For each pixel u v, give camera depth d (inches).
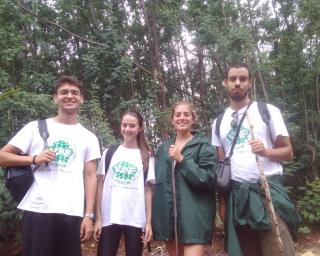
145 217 136.2
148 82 324.2
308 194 255.9
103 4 336.8
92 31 323.0
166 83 314.0
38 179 110.4
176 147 127.0
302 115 293.7
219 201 132.9
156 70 323.3
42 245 106.5
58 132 115.1
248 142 121.4
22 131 114.7
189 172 122.1
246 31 273.6
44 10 323.3
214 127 134.2
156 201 130.0
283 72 294.2
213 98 331.3
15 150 113.0
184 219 122.3
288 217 118.6
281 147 123.5
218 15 304.7
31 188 111.1
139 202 135.2
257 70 274.1
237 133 125.3
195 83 342.6
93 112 257.1
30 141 114.0
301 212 255.6
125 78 295.0
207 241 123.6
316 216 255.1
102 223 135.0
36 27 299.0
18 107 212.1
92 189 119.9
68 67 330.0
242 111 127.7
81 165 116.9
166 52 349.4
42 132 113.9
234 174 123.2
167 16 325.7
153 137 276.5
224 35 285.9
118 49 293.9
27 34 299.3
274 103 285.6
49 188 109.7
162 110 299.9
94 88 277.4
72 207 110.7
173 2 329.4
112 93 310.2
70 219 110.2
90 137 121.9
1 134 211.8
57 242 109.8
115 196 134.4
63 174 111.7
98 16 336.8
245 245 126.4
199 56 322.7
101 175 138.6
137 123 140.3
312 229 257.4
